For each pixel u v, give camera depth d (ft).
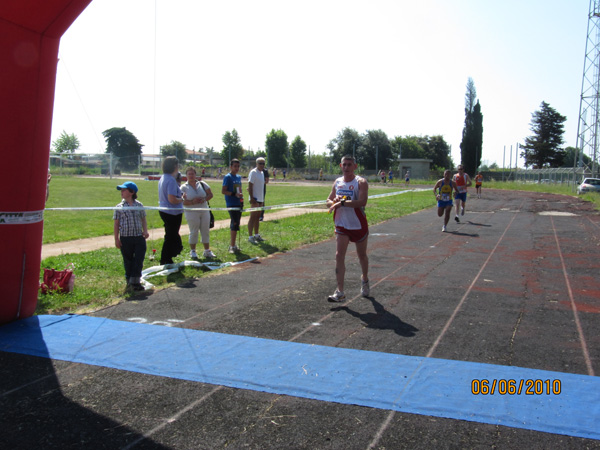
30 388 12.78
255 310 19.69
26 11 15.80
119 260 28.96
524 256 32.22
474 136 259.19
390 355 14.84
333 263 29.63
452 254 32.99
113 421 11.18
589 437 10.35
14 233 17.31
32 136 17.16
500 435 10.46
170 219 26.86
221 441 10.37
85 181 129.18
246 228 45.62
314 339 16.30
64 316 18.80
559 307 20.17
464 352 15.11
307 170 240.94
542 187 146.61
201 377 13.38
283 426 10.91
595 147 128.67
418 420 11.09
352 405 11.79
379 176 212.64
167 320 18.38
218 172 210.79
